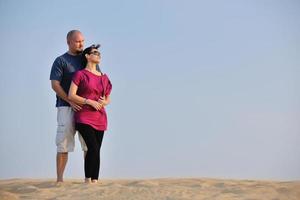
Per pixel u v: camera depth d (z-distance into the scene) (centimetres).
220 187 745
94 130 779
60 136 786
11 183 822
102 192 670
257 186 754
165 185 748
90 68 793
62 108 788
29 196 672
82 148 790
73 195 664
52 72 792
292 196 682
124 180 911
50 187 740
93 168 778
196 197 651
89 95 779
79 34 800
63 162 795
